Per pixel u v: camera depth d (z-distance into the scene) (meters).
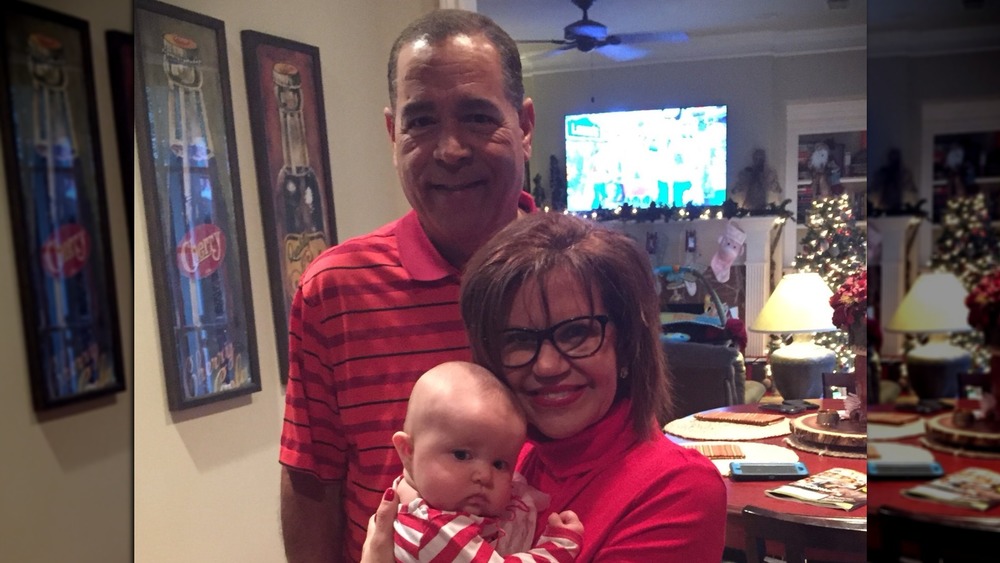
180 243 1.37
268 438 1.35
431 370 1.16
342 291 1.27
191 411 1.37
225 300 1.36
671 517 1.15
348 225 1.31
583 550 1.15
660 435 1.16
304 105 1.33
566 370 1.16
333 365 1.29
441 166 1.23
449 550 1.06
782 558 1.17
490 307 1.19
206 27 1.35
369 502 1.28
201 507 1.37
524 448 1.17
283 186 1.34
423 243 1.25
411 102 1.23
